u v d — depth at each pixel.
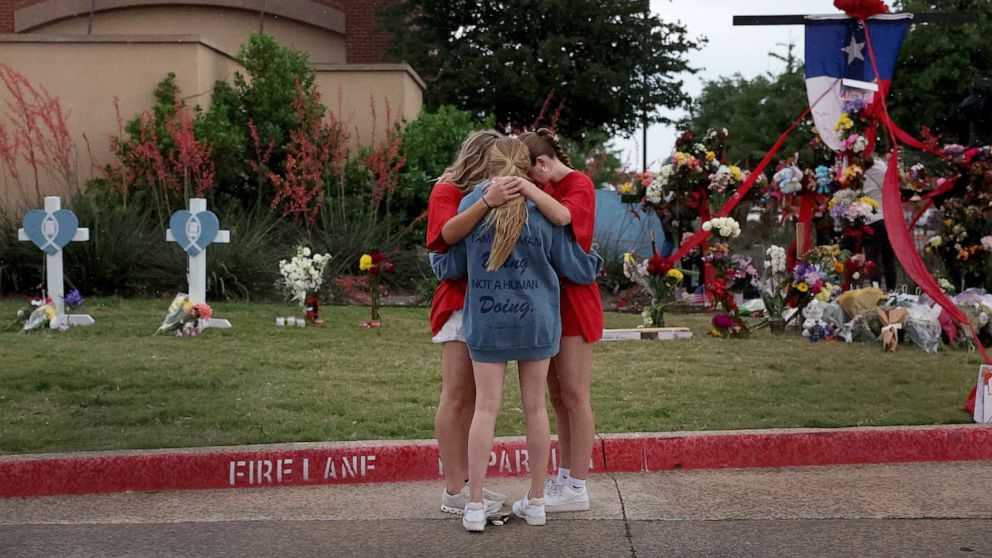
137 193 13.19
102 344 8.82
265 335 9.51
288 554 4.39
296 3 22.23
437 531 4.70
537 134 5.03
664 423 6.22
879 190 11.16
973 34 25.22
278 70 15.30
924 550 4.37
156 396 6.95
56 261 9.79
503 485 5.46
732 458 5.75
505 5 23.52
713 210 12.29
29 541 4.55
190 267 9.84
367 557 4.35
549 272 4.71
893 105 26.27
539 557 4.33
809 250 10.49
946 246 10.74
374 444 5.61
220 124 14.05
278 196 13.71
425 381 7.54
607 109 24.47
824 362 8.46
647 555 4.35
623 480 5.52
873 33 10.69
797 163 11.86
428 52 23.36
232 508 5.05
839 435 5.81
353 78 16.61
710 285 10.03
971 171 10.44
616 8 23.61
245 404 6.72
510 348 4.66
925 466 5.75
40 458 5.31
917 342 9.26
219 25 21.80
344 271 13.34
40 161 13.37
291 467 5.47
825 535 4.57
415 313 11.50
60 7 21.56
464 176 4.91
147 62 14.53
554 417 6.61
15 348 8.52
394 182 14.64
